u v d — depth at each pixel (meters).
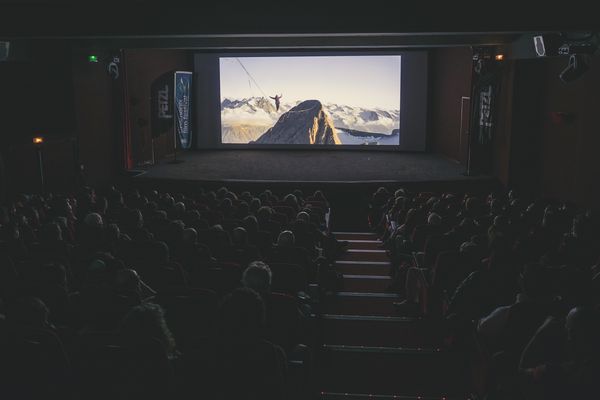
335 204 14.65
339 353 5.64
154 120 17.16
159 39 15.00
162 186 15.48
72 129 14.88
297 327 4.46
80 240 6.82
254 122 20.42
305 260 6.40
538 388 3.23
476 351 4.77
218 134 20.70
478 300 5.30
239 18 11.00
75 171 15.02
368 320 6.61
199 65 20.34
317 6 10.81
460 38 14.51
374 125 20.03
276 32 10.98
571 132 12.86
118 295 4.46
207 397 3.22
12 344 3.34
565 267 4.80
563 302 4.33
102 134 16.23
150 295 5.11
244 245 6.72
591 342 3.09
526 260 6.41
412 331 6.29
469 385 4.98
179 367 3.36
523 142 14.48
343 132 20.12
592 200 11.88
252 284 4.36
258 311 3.12
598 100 11.55
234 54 20.11
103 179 16.30
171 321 4.33
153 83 16.98
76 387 3.43
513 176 14.64
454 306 5.40
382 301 7.45
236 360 3.09
